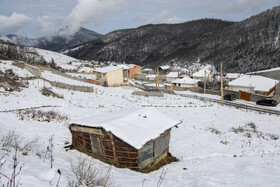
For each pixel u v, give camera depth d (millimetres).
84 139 8891
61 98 23141
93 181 5547
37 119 13750
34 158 6625
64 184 4938
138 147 7223
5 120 11922
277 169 8977
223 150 11828
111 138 7895
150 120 9398
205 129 17406
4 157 5617
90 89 31828
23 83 25234
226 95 38469
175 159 9969
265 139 15555
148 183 6750
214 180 7344
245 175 8039
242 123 20719
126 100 28641
